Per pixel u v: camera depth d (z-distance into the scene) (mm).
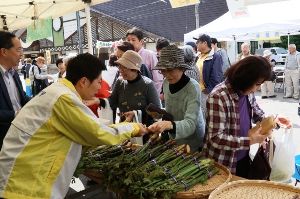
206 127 1921
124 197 1746
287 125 2055
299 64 9414
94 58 1726
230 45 13641
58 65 7285
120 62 2705
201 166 1779
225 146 1809
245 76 1778
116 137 1730
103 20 18312
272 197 1566
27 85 9461
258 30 7430
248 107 2043
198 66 4488
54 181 1658
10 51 2674
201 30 8312
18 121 1678
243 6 3129
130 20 18234
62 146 1666
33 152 1638
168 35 17375
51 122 1629
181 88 2115
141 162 1883
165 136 2080
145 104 2738
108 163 1894
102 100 2938
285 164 2014
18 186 1619
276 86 11750
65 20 15656
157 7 18375
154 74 3986
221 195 1577
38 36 5672
